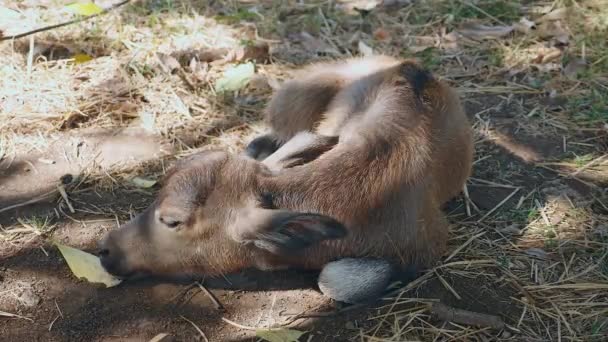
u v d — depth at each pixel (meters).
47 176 3.19
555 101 3.49
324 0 3.87
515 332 2.90
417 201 2.99
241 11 3.76
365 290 2.93
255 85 3.49
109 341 2.86
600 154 3.33
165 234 2.93
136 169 3.22
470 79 3.56
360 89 3.16
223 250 2.94
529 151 3.33
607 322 2.92
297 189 2.93
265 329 2.89
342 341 2.88
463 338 2.89
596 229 3.12
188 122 3.36
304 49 3.65
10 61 3.48
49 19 3.66
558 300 2.96
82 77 3.46
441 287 2.98
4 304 2.91
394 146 2.98
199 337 2.88
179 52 3.56
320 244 2.96
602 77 3.56
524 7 3.86
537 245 3.08
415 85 3.08
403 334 2.89
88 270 2.96
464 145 3.12
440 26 3.76
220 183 2.91
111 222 3.09
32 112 3.34
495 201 3.20
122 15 3.70
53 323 2.89
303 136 3.03
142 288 2.96
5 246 3.02
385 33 3.72
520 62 3.62
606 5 3.83
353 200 2.94
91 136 3.30
